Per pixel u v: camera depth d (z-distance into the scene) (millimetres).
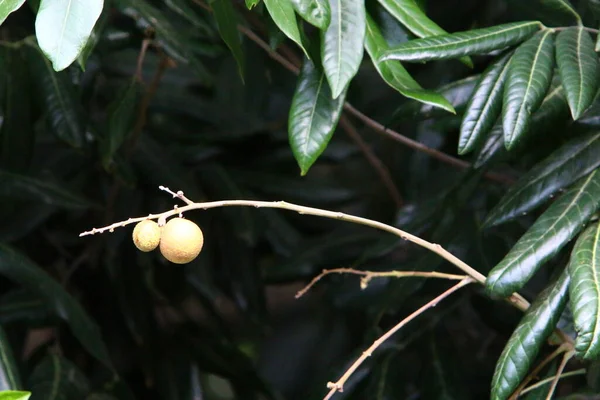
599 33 1627
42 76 1831
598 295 1575
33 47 1839
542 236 1619
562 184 1662
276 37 1679
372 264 2020
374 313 1904
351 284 2002
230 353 2057
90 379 2010
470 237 1886
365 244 2043
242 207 2061
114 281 2027
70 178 2049
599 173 1648
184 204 2041
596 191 1634
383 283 1983
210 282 2051
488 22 2014
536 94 1618
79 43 1546
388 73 1644
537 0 1698
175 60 1889
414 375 1998
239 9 1956
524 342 1607
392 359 1873
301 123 1650
